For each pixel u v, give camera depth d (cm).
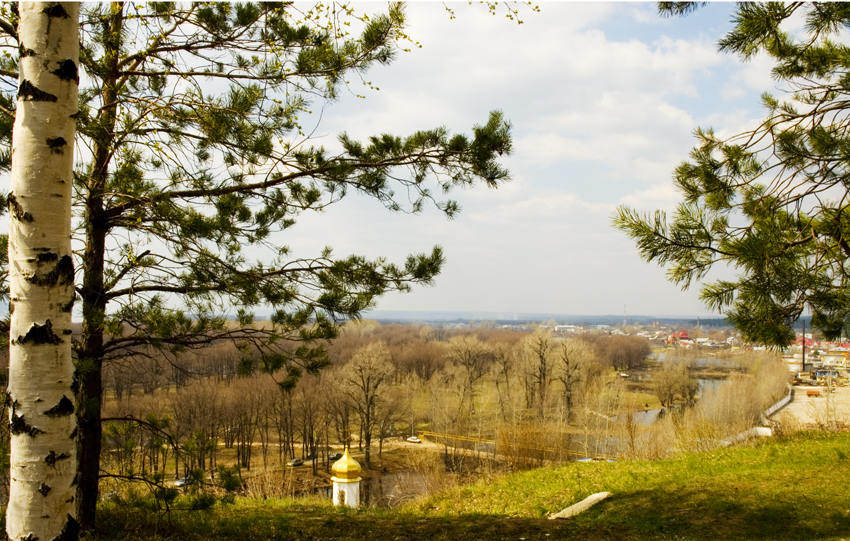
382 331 12888
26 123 348
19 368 338
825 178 521
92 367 589
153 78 743
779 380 5253
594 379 5766
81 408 631
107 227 665
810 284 414
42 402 338
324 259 744
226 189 667
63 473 344
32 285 340
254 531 740
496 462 2453
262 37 635
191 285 677
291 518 869
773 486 995
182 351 707
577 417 4878
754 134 550
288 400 4141
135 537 650
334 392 4503
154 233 647
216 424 3741
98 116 602
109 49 621
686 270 477
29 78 350
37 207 344
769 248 419
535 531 809
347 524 838
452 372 6712
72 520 348
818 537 727
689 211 470
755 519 834
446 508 1152
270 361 713
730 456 1316
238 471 727
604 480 1191
